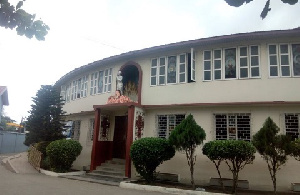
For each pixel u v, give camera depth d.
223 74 13.20
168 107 13.91
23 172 15.52
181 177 12.84
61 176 14.39
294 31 11.88
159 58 15.02
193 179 11.49
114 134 16.38
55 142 15.67
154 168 12.23
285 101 11.82
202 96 13.37
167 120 14.08
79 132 18.88
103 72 17.67
